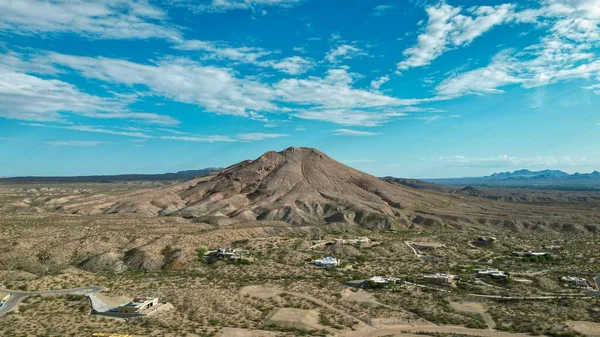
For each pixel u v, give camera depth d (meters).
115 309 83.12
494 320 82.69
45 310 84.50
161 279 113.62
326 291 101.19
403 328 78.44
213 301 90.56
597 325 77.88
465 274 120.50
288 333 73.50
